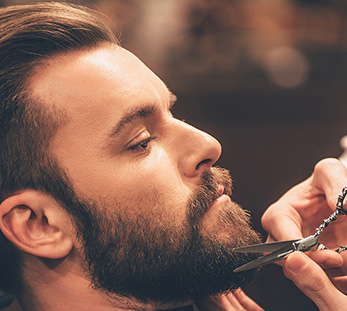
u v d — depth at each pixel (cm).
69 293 92
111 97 87
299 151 276
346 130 290
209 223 89
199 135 93
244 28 309
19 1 215
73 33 91
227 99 293
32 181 88
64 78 88
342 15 318
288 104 293
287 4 315
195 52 303
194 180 92
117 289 90
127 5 293
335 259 87
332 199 96
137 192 88
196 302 100
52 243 89
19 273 94
